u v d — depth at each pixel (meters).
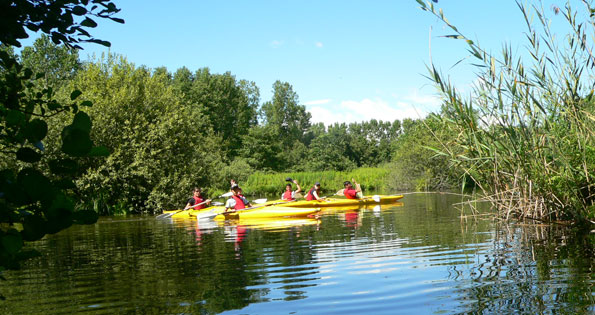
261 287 4.65
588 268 4.74
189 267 5.90
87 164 19.31
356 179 39.56
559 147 7.71
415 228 8.92
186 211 15.73
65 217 1.48
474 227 8.52
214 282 4.96
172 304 4.16
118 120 20.80
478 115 7.86
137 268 5.99
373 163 71.00
